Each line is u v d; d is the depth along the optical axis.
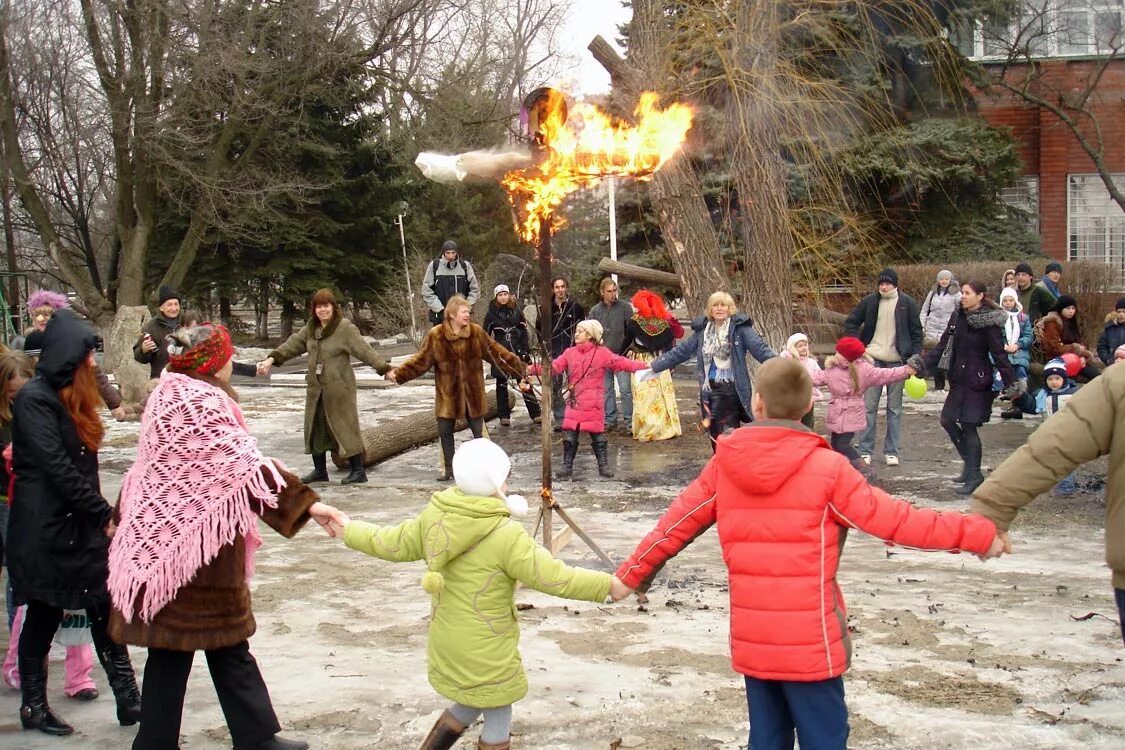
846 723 3.62
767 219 14.30
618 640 5.94
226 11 28.11
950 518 3.64
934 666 5.44
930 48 19.41
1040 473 3.77
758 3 13.90
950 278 16.34
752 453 3.61
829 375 10.55
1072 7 29.27
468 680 3.87
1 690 5.47
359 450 11.17
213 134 29.28
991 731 4.57
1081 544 8.34
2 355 5.66
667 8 14.51
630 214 23.94
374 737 4.67
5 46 27.70
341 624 6.37
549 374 7.57
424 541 3.90
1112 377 3.73
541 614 6.51
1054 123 29.48
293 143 32.31
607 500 10.22
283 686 5.29
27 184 29.58
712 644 5.85
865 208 20.89
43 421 4.58
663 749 4.47
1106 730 4.59
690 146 14.49
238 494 4.09
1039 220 29.94
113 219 35.00
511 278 23.61
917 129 22.16
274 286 35.88
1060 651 5.68
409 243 37.41
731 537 3.68
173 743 4.12
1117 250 29.69
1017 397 13.72
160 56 28.06
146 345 11.12
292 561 8.03
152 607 4.01
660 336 13.66
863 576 7.45
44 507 4.63
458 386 11.20
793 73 14.33
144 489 4.12
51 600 4.63
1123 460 3.71
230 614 4.15
